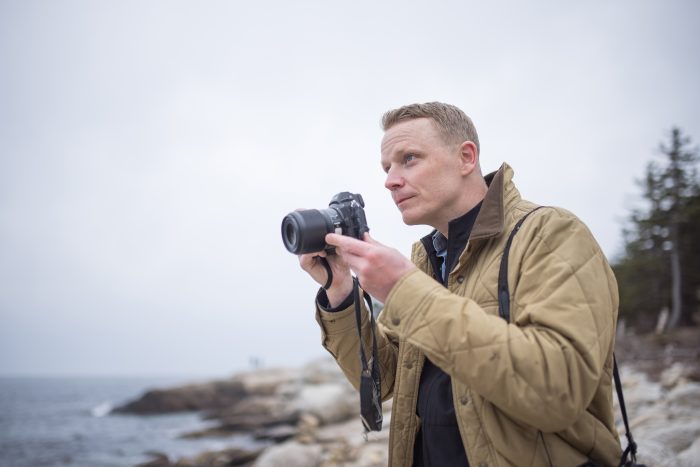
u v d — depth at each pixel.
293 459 7.89
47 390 95.75
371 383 1.67
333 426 13.30
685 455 4.50
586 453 1.41
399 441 1.66
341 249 1.46
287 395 21.06
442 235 1.86
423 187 1.65
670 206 27.44
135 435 19.97
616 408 7.86
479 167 1.75
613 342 1.44
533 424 1.22
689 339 18.05
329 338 1.88
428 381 1.61
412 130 1.68
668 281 27.84
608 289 1.36
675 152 27.91
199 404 31.64
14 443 17.97
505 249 1.49
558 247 1.37
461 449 1.48
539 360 1.18
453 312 1.27
